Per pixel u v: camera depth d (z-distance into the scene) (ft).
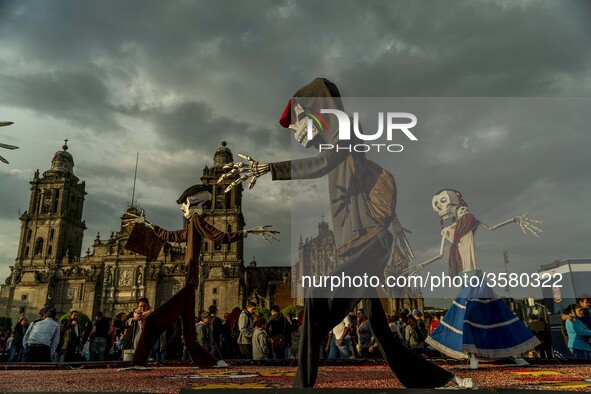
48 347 34.09
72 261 317.63
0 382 17.58
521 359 27.89
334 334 43.39
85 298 290.15
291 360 36.73
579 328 32.58
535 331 39.50
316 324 10.82
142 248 29.27
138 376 21.20
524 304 41.91
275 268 320.09
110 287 293.84
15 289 303.68
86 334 54.85
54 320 35.42
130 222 29.32
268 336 47.24
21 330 55.88
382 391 9.54
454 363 31.42
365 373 21.72
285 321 48.91
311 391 9.53
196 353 27.30
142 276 294.87
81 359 53.62
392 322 42.32
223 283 276.21
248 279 312.09
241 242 297.53
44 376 21.61
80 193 358.02
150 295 289.74
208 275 279.08
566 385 14.67
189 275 27.71
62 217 326.03
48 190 335.88
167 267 301.22
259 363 36.40
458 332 23.32
